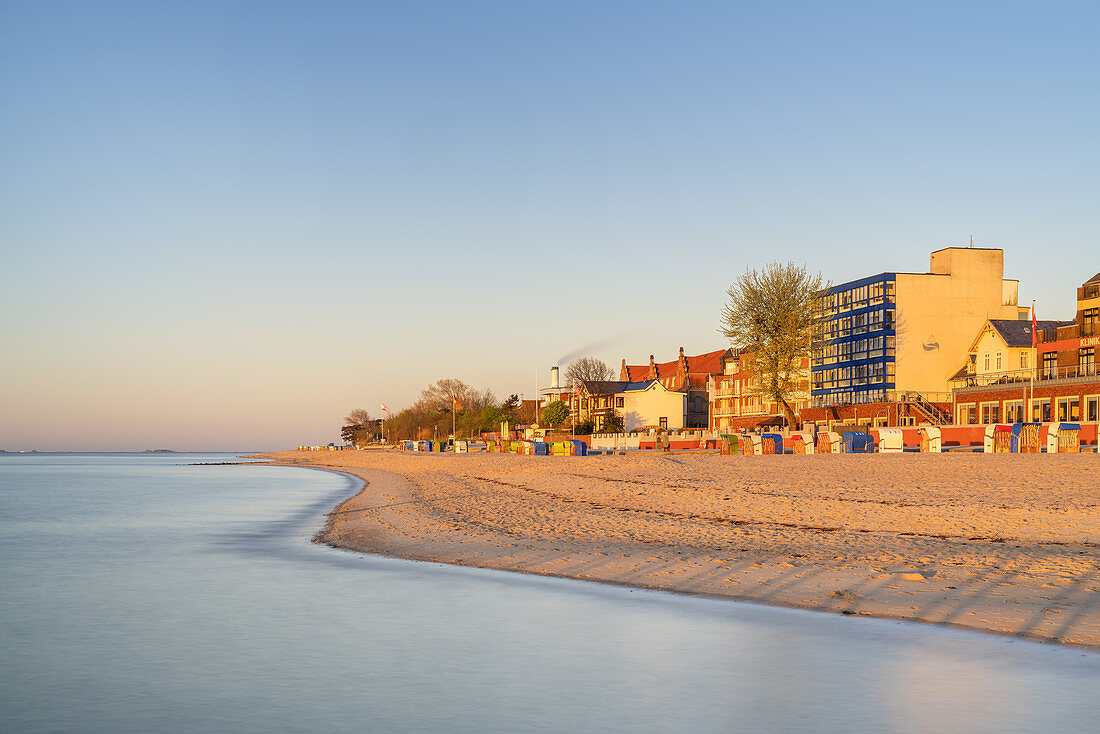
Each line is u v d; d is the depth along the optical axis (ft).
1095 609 53.01
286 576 79.15
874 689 41.52
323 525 126.82
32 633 58.13
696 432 317.42
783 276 278.87
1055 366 245.04
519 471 208.64
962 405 262.47
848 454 181.88
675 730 38.01
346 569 82.48
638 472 168.66
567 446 268.21
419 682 46.06
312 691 45.09
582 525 103.55
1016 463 137.49
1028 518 87.25
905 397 282.56
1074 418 215.92
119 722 41.09
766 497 117.60
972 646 47.42
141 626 59.77
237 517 146.00
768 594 61.93
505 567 79.10
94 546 104.53
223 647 53.93
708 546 83.15
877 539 81.66
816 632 51.85
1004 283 304.50
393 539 101.91
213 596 69.82
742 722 38.50
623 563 77.00
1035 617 51.85
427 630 56.95
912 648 47.67
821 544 80.64
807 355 286.46
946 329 293.02
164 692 45.52
